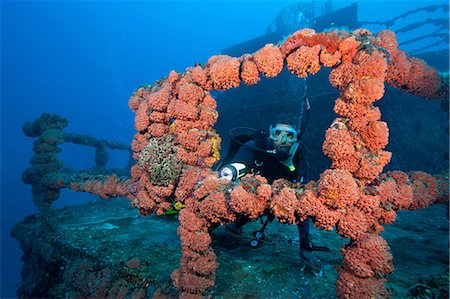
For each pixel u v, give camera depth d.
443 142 6.44
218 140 1.96
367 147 1.34
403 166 6.30
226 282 2.05
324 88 8.04
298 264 2.28
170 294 2.07
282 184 1.53
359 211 1.31
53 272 3.12
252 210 1.45
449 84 1.65
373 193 1.32
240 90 9.53
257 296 1.90
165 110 1.99
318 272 2.12
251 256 2.43
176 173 1.83
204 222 1.63
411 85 1.66
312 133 6.96
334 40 1.47
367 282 1.28
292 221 1.41
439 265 2.17
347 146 1.33
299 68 1.55
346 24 9.51
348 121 1.40
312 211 1.33
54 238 3.31
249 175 1.61
